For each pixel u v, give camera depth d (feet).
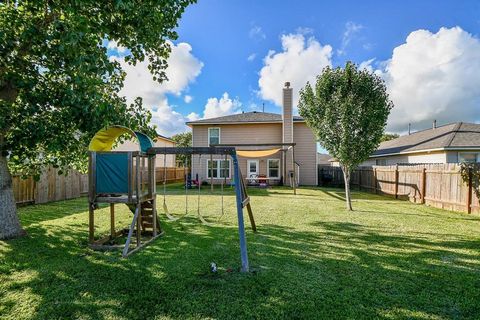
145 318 9.21
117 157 17.19
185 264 14.03
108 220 25.08
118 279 12.17
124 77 22.15
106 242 18.15
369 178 52.44
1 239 18.01
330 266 13.84
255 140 68.13
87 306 9.93
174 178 86.28
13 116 15.99
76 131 19.67
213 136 69.41
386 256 15.30
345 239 18.81
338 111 30.76
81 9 14.62
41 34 14.58
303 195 46.16
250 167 67.21
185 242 18.06
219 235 19.84
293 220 25.30
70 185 40.27
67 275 12.56
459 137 53.06
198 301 10.31
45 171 34.88
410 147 62.80
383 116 29.73
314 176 66.59
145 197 18.38
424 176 35.73
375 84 30.32
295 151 67.10
